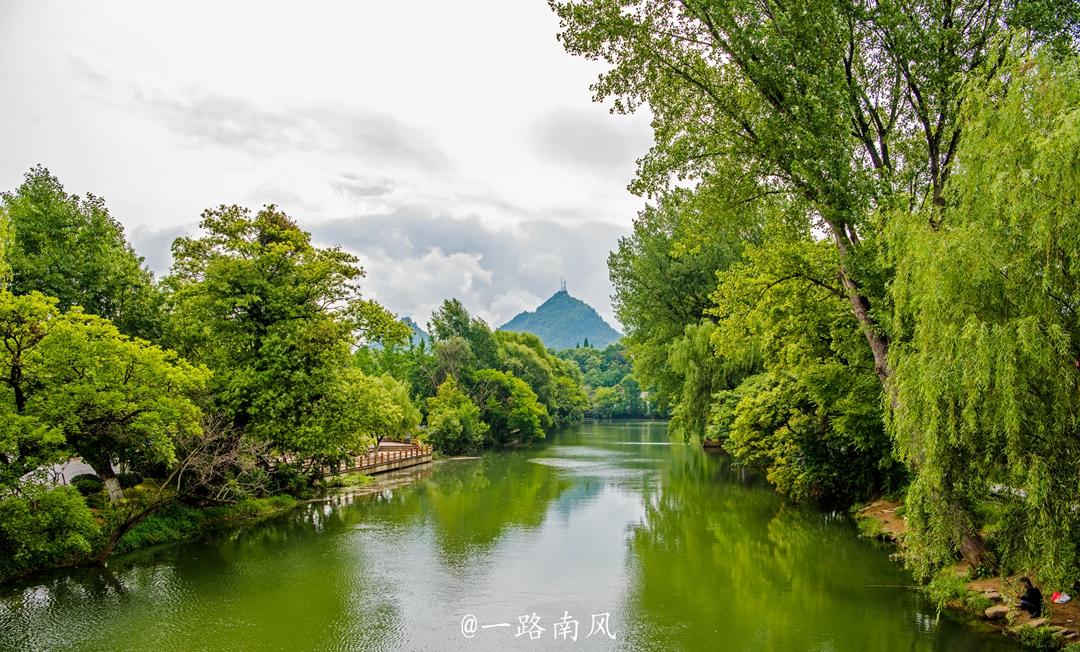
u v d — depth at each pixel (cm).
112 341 1748
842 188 1648
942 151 1788
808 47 1717
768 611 1485
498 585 1716
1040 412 1041
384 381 5262
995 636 1286
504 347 8731
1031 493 1018
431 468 4684
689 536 2298
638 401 13075
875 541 2159
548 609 1521
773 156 1797
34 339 1708
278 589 1677
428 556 2022
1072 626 1208
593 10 1880
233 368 2566
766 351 2673
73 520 1692
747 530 2392
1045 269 988
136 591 1642
